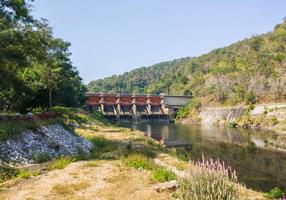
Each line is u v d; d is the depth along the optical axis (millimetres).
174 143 60844
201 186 12102
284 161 39719
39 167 21906
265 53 185625
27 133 27234
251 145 56000
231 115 123312
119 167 21969
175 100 164625
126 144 39500
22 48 30188
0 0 28375
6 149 22953
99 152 31266
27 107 52906
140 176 19406
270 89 130750
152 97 162500
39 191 16219
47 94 61438
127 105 160000
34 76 55781
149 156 29719
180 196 12812
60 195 15664
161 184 17156
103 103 151250
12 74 31047
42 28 33844
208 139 68000
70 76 81500
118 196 15492
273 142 59125
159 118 156125
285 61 149875
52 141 28922
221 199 11773
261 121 100625
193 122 140000
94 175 19578
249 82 139625
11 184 17406
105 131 54062
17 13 29172
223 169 12727
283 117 96312
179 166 24953
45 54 34781
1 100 45719
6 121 28219
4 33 27703
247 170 34344
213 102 151000
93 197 15383
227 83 151750
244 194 17594
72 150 30734
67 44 70375
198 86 185000
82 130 51625
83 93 114250
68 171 20562
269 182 28859
